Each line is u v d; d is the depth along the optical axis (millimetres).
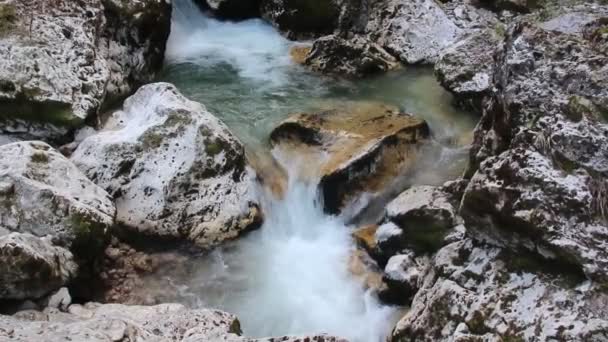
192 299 6285
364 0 9656
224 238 6793
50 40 7523
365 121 7660
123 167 6820
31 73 7148
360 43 9102
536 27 6027
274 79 8859
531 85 5676
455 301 5141
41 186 6016
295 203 7125
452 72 8195
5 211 5945
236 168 7000
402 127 7461
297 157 7309
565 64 5656
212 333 5336
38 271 5516
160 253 6641
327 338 5332
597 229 4801
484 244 5367
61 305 5711
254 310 6227
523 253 5082
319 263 6656
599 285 4691
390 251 6434
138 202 6762
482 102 7930
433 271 5586
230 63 9242
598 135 5094
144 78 8672
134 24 8391
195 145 6883
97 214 6109
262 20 10156
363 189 7074
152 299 6234
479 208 5191
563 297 4758
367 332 6055
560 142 5125
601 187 4945
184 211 6770
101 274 6363
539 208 4895
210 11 10086
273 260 6707
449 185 6500
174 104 7133
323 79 8859
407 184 7215
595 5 8609
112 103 8016
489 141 6055
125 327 5168
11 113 7109
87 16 7988
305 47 9648
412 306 5590
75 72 7441
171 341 5242
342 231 6926
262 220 7027
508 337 4789
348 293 6359
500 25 9438
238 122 7887
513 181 5043
